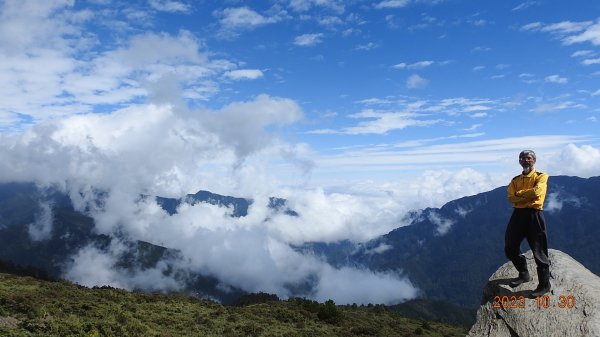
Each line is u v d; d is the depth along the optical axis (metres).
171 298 75.44
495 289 9.49
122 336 40.44
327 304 77.06
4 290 57.66
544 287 8.51
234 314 68.81
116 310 52.06
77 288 69.88
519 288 8.99
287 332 59.94
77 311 47.44
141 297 69.69
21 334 34.75
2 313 40.84
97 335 37.88
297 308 83.62
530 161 9.06
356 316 92.06
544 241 8.66
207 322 57.25
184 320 56.72
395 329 84.56
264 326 62.81
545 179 8.88
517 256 9.03
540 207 8.70
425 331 87.38
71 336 36.34
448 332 91.00
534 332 8.13
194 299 81.56
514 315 8.70
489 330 9.14
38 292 58.19
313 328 67.38
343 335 63.94
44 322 38.91
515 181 9.27
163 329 48.66
